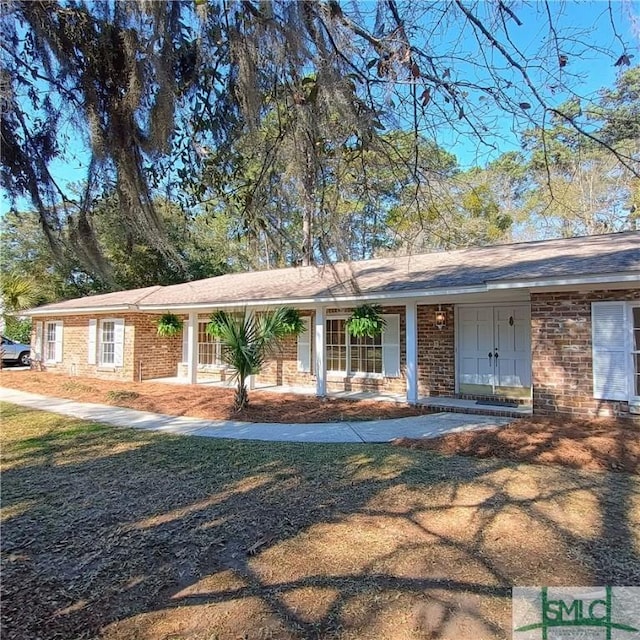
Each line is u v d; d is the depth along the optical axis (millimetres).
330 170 3914
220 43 3203
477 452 6227
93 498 4613
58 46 2891
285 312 10219
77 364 16938
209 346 15562
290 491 4781
